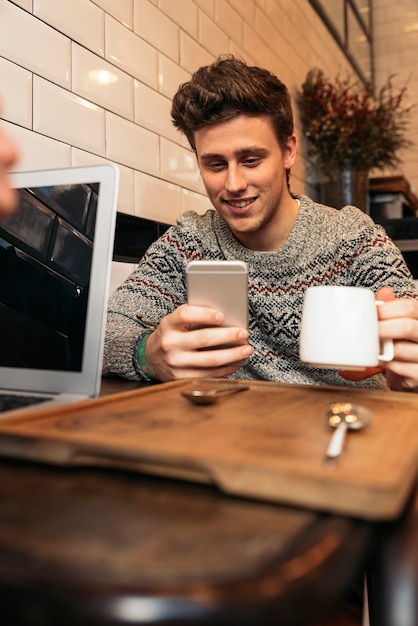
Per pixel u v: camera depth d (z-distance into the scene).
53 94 1.28
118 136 1.51
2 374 0.79
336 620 0.72
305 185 2.79
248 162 1.15
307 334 0.77
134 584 0.29
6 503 0.40
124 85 1.53
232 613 0.28
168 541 0.34
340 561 0.33
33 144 1.23
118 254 1.49
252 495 0.40
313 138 2.68
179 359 0.89
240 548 0.33
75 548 0.32
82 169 0.78
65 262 0.78
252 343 1.27
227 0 2.10
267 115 1.14
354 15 3.72
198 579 0.29
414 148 3.80
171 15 1.74
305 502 0.39
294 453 0.45
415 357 0.82
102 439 0.47
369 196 2.83
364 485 0.38
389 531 0.42
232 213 1.20
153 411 0.63
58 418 0.58
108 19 1.46
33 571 0.30
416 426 0.58
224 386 0.83
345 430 0.52
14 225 0.81
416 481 0.48
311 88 2.72
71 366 0.76
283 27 2.64
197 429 0.54
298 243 1.25
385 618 0.41
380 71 4.00
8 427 0.52
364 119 2.57
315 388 0.81
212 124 1.13
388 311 0.80
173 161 1.78
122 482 0.44
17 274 0.80
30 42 1.21
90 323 0.75
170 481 0.45
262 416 0.61
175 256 1.35
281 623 0.29
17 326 0.79
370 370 0.92
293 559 0.31
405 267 1.21
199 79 1.14
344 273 1.24
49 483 0.44
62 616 0.29
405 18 3.94
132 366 1.00
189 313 0.88
